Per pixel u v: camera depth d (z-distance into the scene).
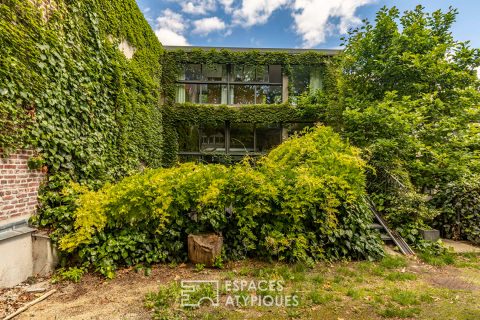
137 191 3.94
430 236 5.15
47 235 3.62
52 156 4.01
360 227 4.54
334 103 9.95
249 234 4.14
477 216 5.64
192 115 12.07
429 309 2.77
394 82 8.38
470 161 6.55
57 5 4.34
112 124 5.90
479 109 7.22
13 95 3.34
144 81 8.38
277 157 6.25
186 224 4.17
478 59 7.93
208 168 4.56
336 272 3.82
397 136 6.66
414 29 8.14
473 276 3.79
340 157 4.77
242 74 12.96
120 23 7.00
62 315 2.61
